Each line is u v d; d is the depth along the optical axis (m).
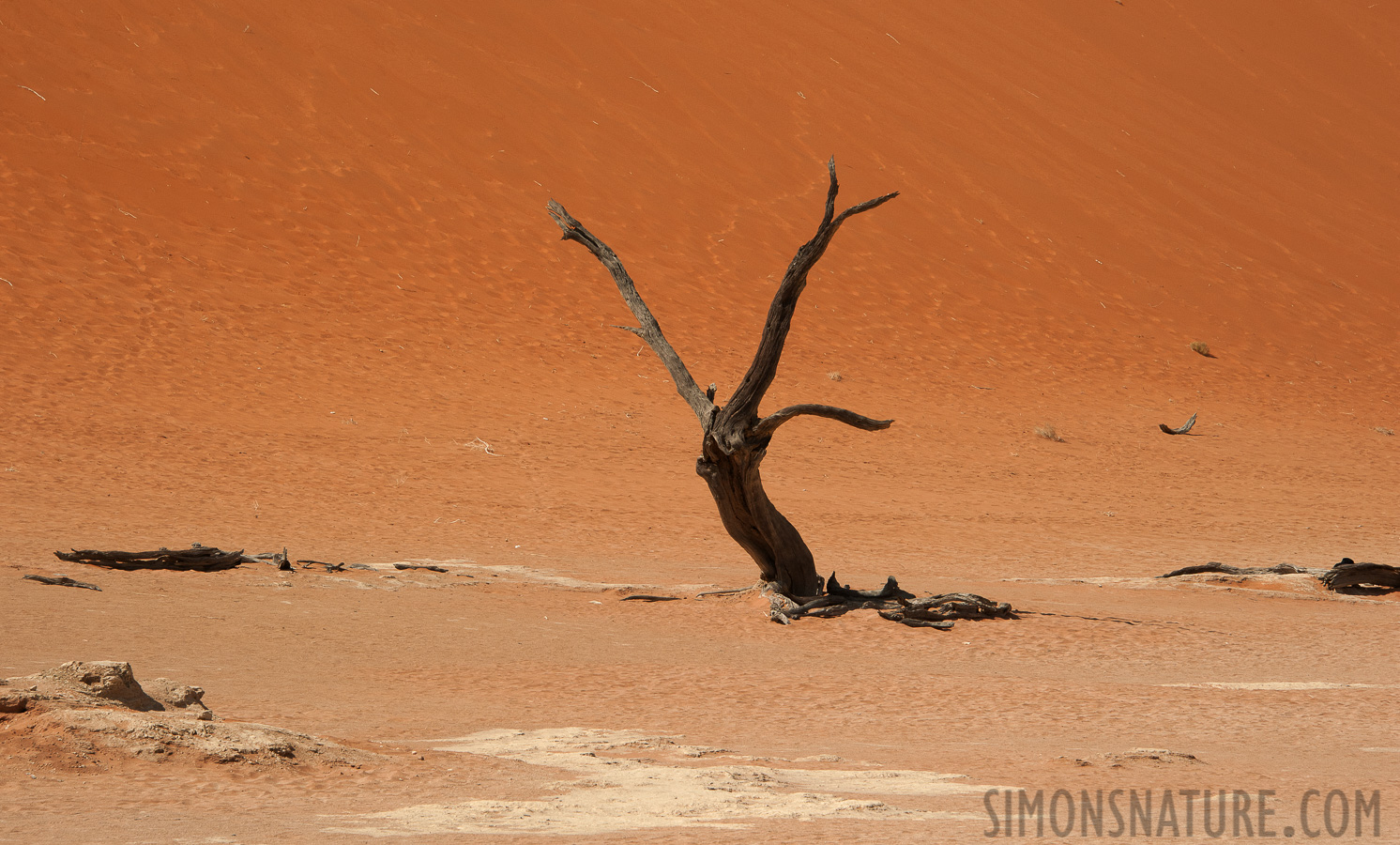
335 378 83.31
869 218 124.56
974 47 158.25
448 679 27.94
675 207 117.25
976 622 39.47
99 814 14.06
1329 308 133.75
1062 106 153.62
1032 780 17.98
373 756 18.05
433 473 69.00
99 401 73.06
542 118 120.81
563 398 86.88
